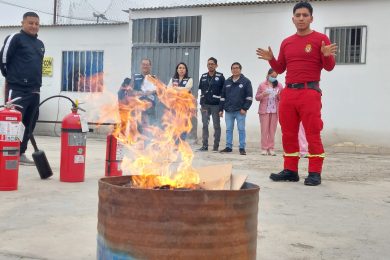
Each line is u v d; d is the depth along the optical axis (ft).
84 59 51.83
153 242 6.90
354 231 12.17
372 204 15.67
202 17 45.21
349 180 21.26
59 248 10.10
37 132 53.83
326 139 40.57
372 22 39.22
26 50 22.04
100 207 7.56
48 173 18.63
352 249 10.64
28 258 9.48
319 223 12.87
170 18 46.73
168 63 46.98
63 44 52.60
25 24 22.20
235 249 7.11
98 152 31.60
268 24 42.80
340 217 13.66
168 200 6.86
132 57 48.73
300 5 18.72
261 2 42.65
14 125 16.05
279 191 17.52
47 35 53.21
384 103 39.04
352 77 39.83
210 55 45.01
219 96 35.14
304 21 18.62
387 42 38.88
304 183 19.31
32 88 22.25
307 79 18.88
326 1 40.47
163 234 6.88
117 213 7.13
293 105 19.21
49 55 53.11
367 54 39.40
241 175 8.34
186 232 6.87
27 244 10.31
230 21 44.16
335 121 40.34
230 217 7.04
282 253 10.21
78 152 18.12
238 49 43.91
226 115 34.47
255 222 7.55
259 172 22.94
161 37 47.29
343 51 40.09
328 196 16.83
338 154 37.78
